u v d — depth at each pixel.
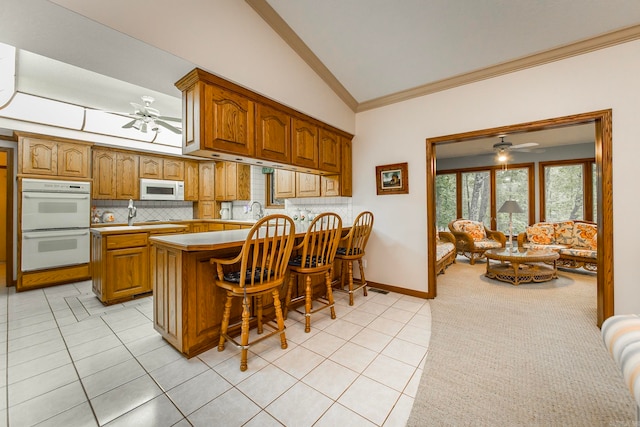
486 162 5.99
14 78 2.70
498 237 5.22
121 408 1.41
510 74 2.60
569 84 2.33
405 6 2.13
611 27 2.07
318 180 3.73
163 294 2.09
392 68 2.86
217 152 2.17
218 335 2.09
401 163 3.24
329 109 3.21
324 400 1.47
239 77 2.22
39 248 3.42
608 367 1.73
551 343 2.05
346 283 3.62
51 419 1.34
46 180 3.48
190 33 1.89
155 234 3.18
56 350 1.99
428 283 3.10
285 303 2.59
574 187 5.12
